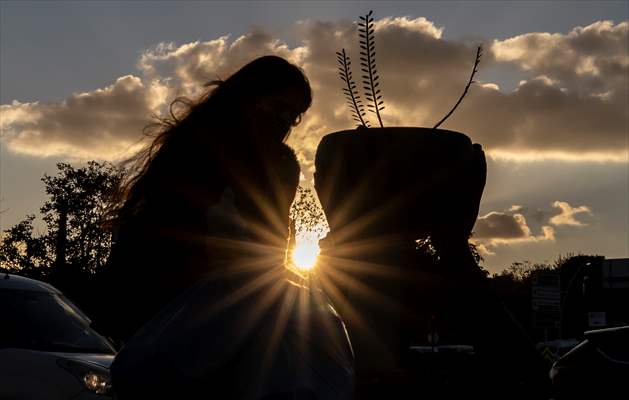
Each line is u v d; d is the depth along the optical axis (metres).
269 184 2.62
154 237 2.62
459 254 2.39
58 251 33.66
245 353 2.42
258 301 2.47
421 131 2.34
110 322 2.68
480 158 2.43
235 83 2.67
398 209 2.36
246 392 2.39
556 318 23.38
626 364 8.45
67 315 8.36
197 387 2.38
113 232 2.71
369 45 2.53
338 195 2.41
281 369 2.38
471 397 2.31
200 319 2.43
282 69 2.68
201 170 2.61
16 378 7.35
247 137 2.61
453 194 2.36
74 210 33.66
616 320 50.81
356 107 2.54
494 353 2.36
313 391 2.35
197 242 2.60
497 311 2.38
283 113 2.71
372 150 2.35
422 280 2.38
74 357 7.50
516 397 2.32
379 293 2.37
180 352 2.39
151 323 2.50
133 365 2.41
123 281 2.64
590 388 8.66
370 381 2.34
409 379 2.32
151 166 2.67
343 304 2.43
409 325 2.36
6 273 8.68
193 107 2.71
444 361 2.32
